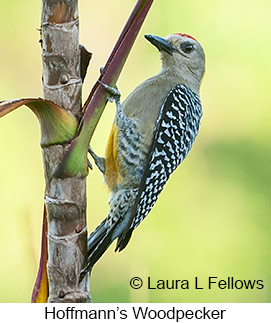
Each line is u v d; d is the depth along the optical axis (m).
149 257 11.02
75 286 5.52
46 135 5.35
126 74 12.08
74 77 5.35
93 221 10.99
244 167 11.95
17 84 11.88
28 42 12.01
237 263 11.20
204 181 11.87
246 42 12.08
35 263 6.08
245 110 12.09
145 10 5.67
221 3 12.01
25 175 11.20
